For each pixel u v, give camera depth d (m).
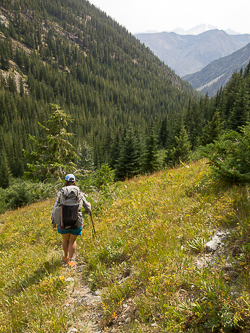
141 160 30.02
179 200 5.01
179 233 3.66
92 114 197.25
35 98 190.62
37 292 3.43
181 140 27.42
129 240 4.11
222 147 5.05
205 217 3.79
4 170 66.25
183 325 2.08
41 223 8.01
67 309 2.95
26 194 27.84
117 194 7.60
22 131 132.38
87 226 5.95
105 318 2.57
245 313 1.91
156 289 2.57
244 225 3.03
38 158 17.95
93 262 3.82
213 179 5.04
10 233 7.98
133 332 2.21
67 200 3.82
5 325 2.93
